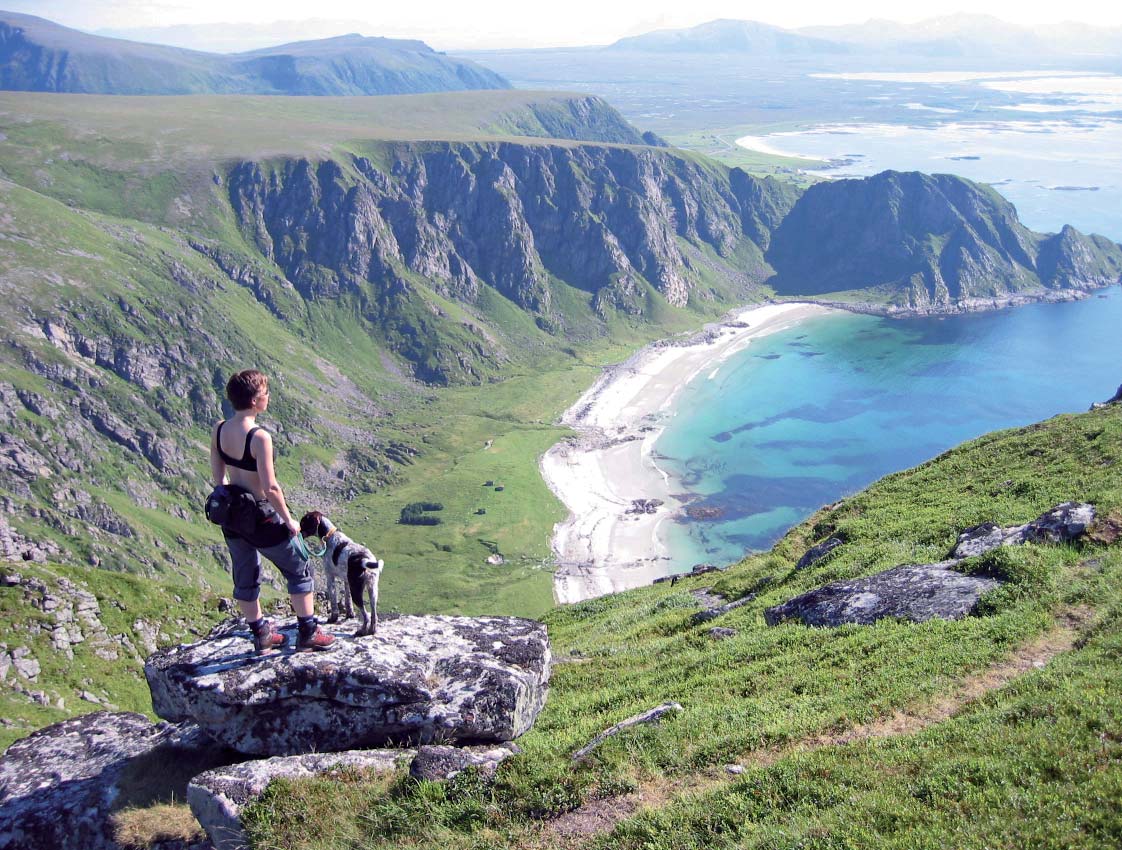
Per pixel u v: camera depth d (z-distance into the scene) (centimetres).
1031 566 2214
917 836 1008
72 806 1303
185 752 1412
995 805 1056
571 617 4769
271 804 1173
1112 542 2328
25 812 1301
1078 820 983
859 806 1106
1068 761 1115
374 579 1406
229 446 1208
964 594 2202
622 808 1212
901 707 1535
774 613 2686
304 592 1321
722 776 1305
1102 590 1973
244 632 1436
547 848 1112
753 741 1415
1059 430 4369
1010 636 1812
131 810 1282
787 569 3778
